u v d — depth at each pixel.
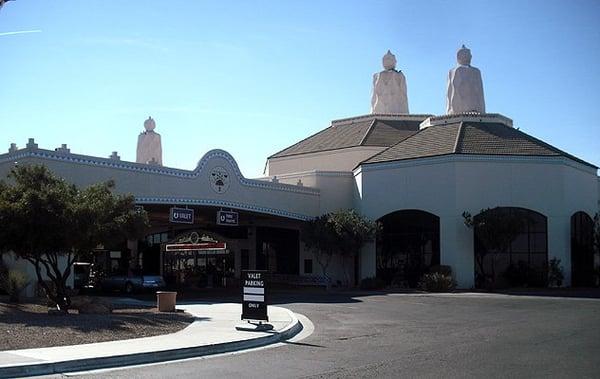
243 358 13.03
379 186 43.06
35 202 19.19
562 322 19.53
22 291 27.03
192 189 36.16
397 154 43.66
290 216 43.16
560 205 39.78
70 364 11.70
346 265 45.06
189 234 51.84
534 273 39.00
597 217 43.00
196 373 11.21
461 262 39.34
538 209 39.91
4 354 12.44
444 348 14.15
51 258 22.52
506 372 10.98
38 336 14.84
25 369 11.09
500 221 36.28
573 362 12.00
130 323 17.75
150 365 12.18
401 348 14.27
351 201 46.34
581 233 42.66
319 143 54.56
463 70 52.53
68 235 19.62
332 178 46.06
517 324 19.14
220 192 38.00
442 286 36.66
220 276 49.59
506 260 40.41
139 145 58.22
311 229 42.34
